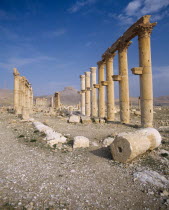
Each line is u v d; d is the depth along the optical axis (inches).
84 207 164.9
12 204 164.4
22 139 444.5
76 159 303.1
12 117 941.8
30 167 263.6
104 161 293.0
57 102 1957.4
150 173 236.5
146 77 580.4
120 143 285.6
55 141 402.9
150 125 577.3
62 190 196.1
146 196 185.9
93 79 1188.5
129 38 690.2
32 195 182.9
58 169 258.2
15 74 1250.0
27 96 1636.3
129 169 256.5
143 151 285.6
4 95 3789.4
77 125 670.5
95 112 1173.1
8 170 249.0
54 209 159.3
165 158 289.9
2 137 467.5
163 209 163.2
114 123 729.6
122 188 203.6
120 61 733.9
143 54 585.9
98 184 213.0
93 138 455.2
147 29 575.5
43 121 749.3
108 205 169.3
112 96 861.2
